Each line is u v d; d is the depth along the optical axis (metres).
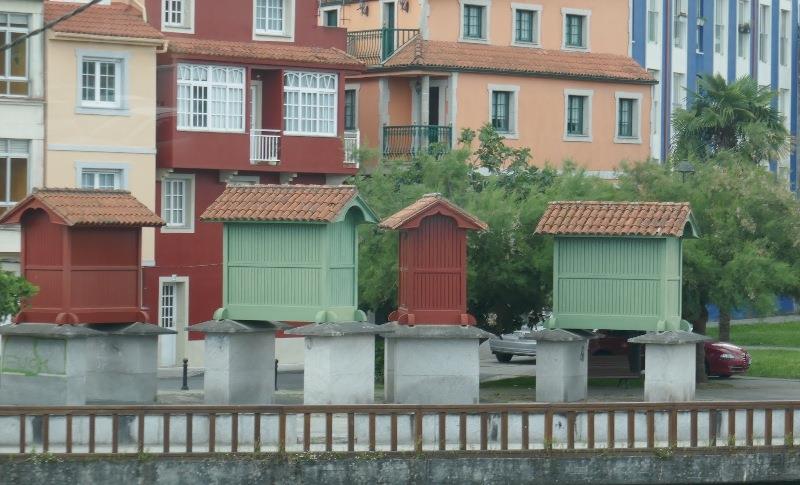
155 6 63.16
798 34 98.81
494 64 74.44
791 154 97.38
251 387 48.09
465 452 40.00
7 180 59.12
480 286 55.75
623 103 79.38
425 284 47.84
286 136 65.69
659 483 41.06
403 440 40.19
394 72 72.94
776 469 41.88
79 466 38.50
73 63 60.06
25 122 59.28
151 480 38.72
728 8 91.56
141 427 39.00
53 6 60.50
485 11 75.31
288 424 40.06
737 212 56.47
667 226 49.00
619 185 59.06
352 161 67.38
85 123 60.41
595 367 53.81
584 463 40.66
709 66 89.88
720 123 76.69
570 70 76.88
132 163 61.41
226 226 47.81
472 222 48.00
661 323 48.91
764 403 41.88
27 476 38.22
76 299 46.19
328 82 66.94
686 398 48.72
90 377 48.38
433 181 59.22
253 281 47.53
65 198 46.50
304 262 47.03
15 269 59.25
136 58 61.31
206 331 47.44
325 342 46.16
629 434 41.06
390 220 48.03
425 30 73.62
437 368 47.62
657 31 84.81
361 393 46.78
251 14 65.56
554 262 50.38
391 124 73.88
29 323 45.91
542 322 57.09
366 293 55.94
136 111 61.38
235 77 64.44
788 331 81.62
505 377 60.84
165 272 63.25
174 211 63.94
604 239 49.81
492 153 63.25
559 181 59.12
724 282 55.16
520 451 40.31
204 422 39.66
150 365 48.44
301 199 47.41
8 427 38.91
